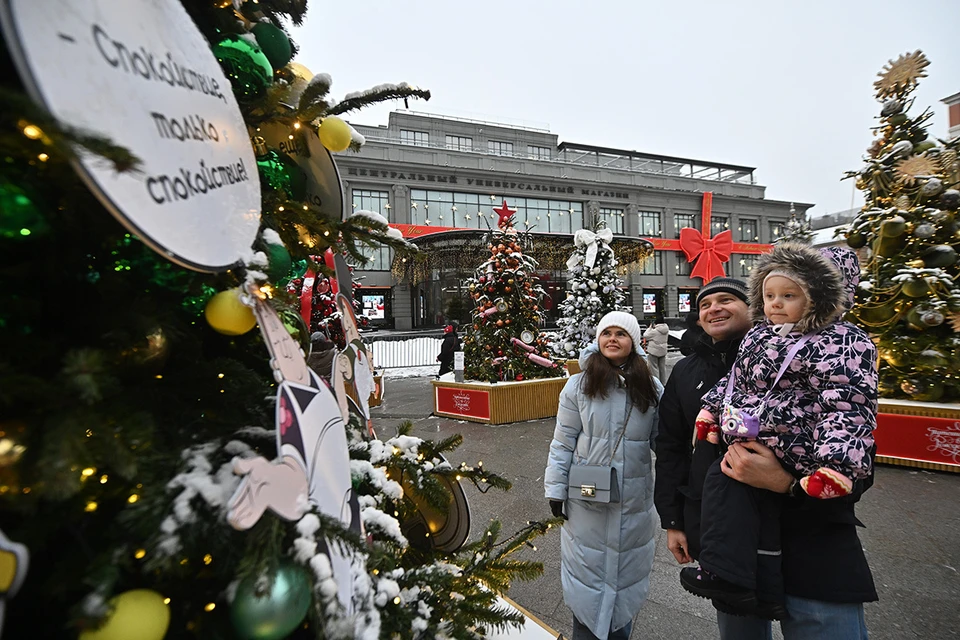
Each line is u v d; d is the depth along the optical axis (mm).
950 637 2246
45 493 498
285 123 1049
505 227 7746
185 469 647
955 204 4691
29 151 460
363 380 1409
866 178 5422
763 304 1572
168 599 651
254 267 739
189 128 655
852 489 1264
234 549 665
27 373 557
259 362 991
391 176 32250
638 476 2012
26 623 602
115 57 528
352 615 798
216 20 936
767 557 1334
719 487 1428
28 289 611
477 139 42812
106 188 470
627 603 1950
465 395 7324
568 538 2066
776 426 1338
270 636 664
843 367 1278
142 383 721
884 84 5418
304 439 739
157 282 747
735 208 45375
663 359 8328
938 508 3697
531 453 5453
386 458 1236
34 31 426
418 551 1455
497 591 1314
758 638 1574
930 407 4574
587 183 38188
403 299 31656
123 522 563
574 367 9688
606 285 10055
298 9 1217
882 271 5125
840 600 1266
